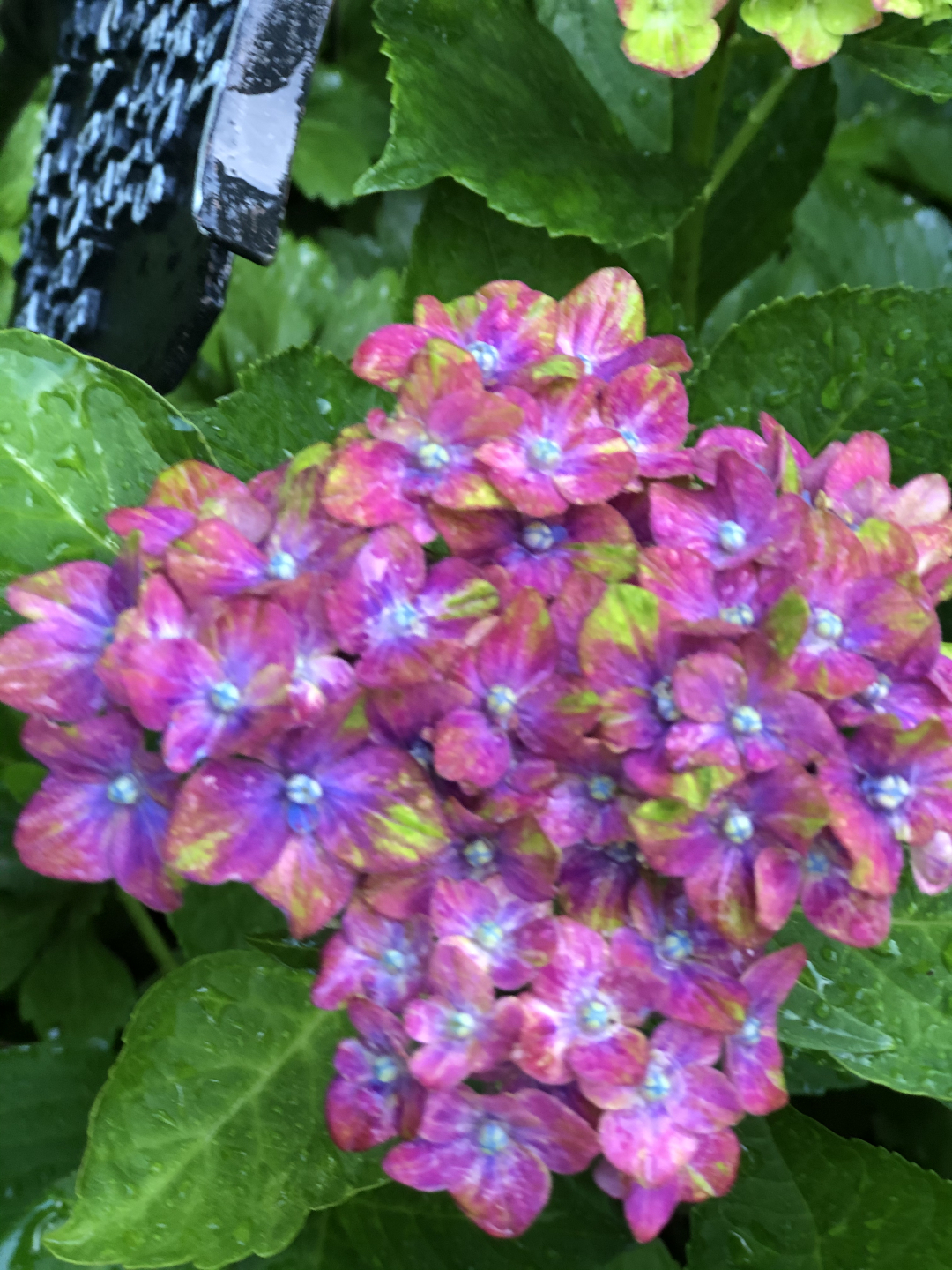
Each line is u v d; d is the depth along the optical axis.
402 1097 0.42
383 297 0.71
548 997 0.41
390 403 0.55
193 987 0.47
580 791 0.42
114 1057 0.56
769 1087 0.43
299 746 0.41
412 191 0.81
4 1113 0.54
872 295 0.54
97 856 0.42
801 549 0.42
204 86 0.47
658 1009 0.41
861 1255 0.50
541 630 0.41
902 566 0.43
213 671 0.40
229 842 0.41
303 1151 0.46
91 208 0.50
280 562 0.42
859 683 0.41
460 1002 0.40
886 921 0.42
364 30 0.81
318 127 0.77
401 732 0.42
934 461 0.55
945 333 0.54
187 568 0.41
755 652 0.41
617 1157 0.41
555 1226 0.51
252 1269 0.51
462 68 0.54
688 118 0.64
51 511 0.47
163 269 0.49
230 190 0.43
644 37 0.49
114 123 0.50
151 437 0.48
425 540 0.42
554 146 0.54
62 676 0.42
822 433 0.55
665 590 0.42
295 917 0.41
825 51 0.49
